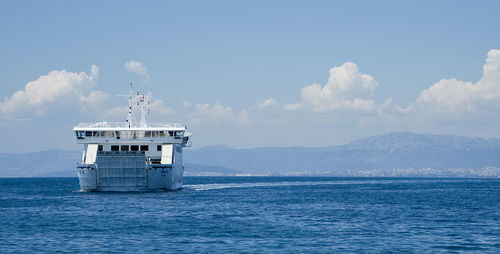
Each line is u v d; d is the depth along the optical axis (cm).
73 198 9650
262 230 5734
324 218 6875
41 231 5641
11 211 7619
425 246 4834
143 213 7281
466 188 17938
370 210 8044
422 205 9125
